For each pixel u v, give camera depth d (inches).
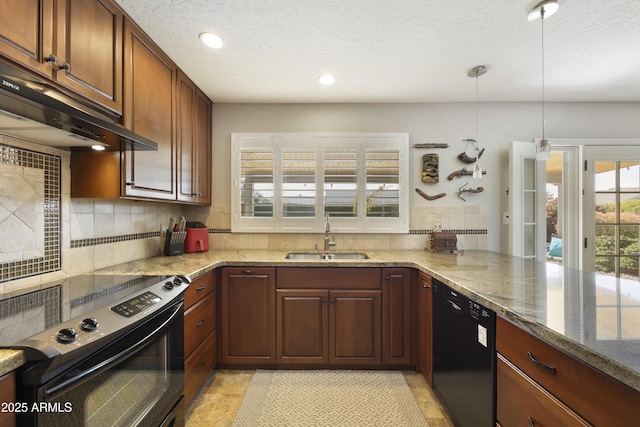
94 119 41.1
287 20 60.9
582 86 93.7
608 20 61.1
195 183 91.8
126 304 43.3
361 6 56.9
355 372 83.2
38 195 54.1
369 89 95.1
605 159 106.5
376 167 105.1
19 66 38.0
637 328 32.5
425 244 106.7
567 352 30.5
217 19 60.5
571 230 109.1
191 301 66.6
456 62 78.5
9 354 27.6
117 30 56.0
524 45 70.4
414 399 71.1
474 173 87.7
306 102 105.8
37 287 51.1
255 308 83.4
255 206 105.7
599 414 28.1
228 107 106.8
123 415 42.0
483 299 45.2
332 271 83.2
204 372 73.6
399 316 82.8
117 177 59.7
